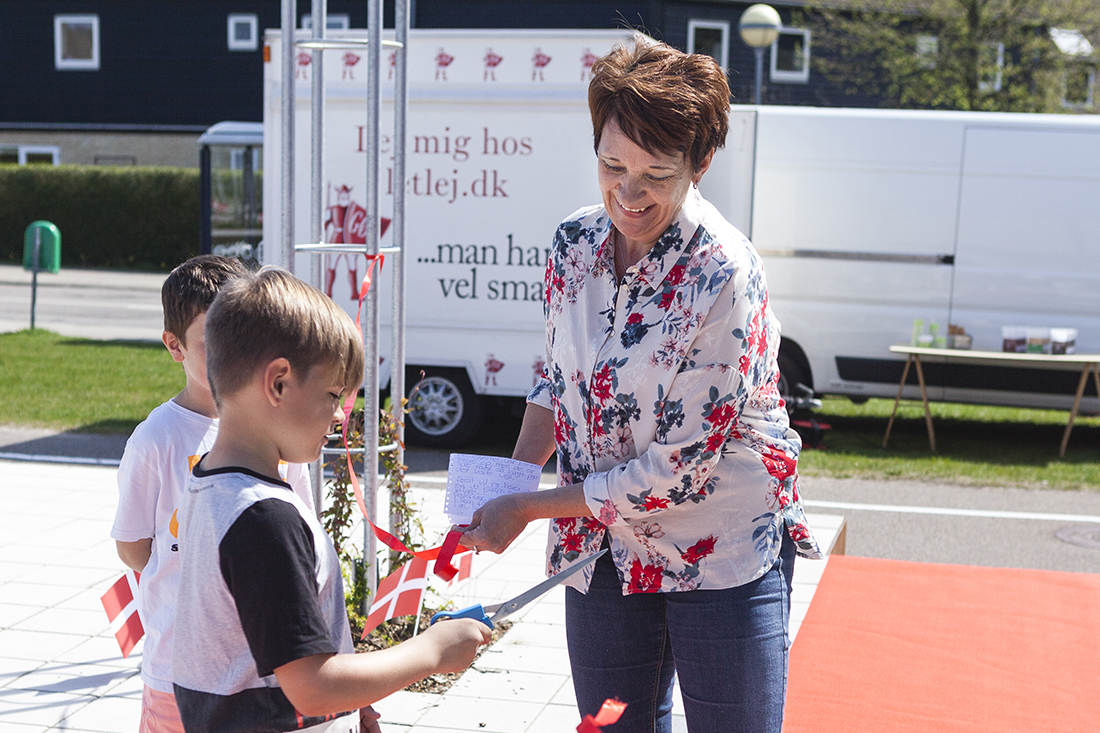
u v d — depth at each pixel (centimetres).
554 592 482
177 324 237
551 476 782
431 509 614
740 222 864
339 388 164
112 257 2550
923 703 349
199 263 244
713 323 195
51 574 488
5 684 370
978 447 928
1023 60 1912
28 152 2875
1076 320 884
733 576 205
